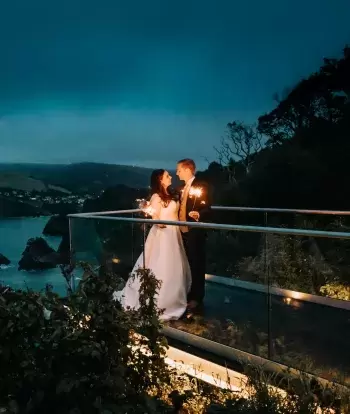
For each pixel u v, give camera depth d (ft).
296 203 70.23
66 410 9.34
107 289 10.77
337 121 79.25
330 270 16.25
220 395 12.40
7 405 8.96
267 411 10.54
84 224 17.34
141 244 16.35
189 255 16.42
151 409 10.08
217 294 16.21
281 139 92.84
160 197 17.01
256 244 15.97
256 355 13.51
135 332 12.29
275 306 15.40
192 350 14.65
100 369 9.89
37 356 9.52
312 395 10.48
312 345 13.16
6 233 155.02
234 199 76.59
